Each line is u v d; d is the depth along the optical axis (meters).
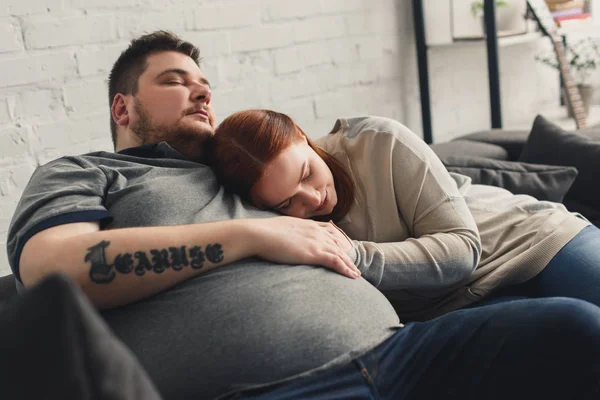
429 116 3.38
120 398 0.64
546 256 1.43
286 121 1.38
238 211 1.30
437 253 1.35
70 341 0.64
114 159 1.39
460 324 1.14
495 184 1.86
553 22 3.29
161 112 1.48
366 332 1.13
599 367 1.01
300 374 1.06
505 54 3.70
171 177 1.32
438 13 3.24
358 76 3.15
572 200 1.94
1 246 2.16
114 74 1.56
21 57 2.17
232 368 1.05
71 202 1.18
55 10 2.23
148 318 1.11
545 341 1.05
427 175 1.44
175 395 1.06
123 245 1.09
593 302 1.33
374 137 1.47
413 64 3.40
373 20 3.19
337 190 1.45
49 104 2.24
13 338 0.66
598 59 3.77
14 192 2.18
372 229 1.45
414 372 1.14
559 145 2.00
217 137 1.40
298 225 1.25
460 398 1.12
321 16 2.97
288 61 2.88
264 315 1.09
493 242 1.51
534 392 1.07
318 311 1.12
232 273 1.15
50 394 0.63
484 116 3.72
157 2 2.47
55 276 0.69
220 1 2.64
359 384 1.08
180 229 1.14
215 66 2.65
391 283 1.32
